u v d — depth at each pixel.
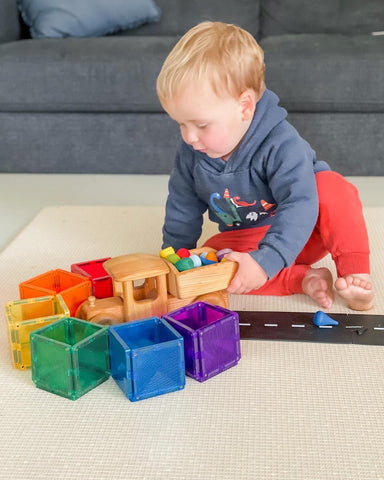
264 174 1.17
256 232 1.31
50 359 0.94
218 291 1.13
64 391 0.94
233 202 1.24
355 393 0.93
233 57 1.03
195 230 1.34
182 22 2.52
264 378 0.97
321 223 1.18
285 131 1.14
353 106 2.01
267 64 1.99
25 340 1.00
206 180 1.22
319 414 0.88
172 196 1.31
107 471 0.79
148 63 2.04
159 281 1.07
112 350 0.97
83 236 1.57
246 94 1.07
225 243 1.32
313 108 2.03
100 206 1.81
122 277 1.03
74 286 1.10
